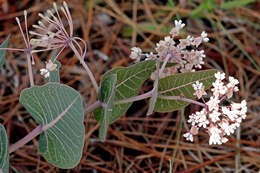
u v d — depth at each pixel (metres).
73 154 0.61
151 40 0.90
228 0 0.96
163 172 0.81
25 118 0.82
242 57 0.90
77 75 0.85
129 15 0.93
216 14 0.95
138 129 0.84
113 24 0.91
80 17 0.90
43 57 0.78
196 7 0.94
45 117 0.62
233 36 0.92
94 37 0.90
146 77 0.66
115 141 0.82
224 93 0.62
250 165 0.82
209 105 0.62
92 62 0.87
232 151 0.82
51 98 0.61
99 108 0.66
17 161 0.79
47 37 0.62
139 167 0.81
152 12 0.93
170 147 0.82
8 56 0.85
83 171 0.80
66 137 0.61
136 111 0.84
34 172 0.79
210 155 0.82
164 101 0.66
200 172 0.81
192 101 0.64
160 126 0.84
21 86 0.83
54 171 0.78
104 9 0.92
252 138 0.84
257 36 0.93
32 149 0.80
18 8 0.86
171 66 0.66
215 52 0.88
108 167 0.81
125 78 0.66
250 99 0.87
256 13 0.96
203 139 0.82
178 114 0.83
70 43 0.63
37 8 0.79
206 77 0.65
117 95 0.67
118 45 0.90
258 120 0.85
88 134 0.81
